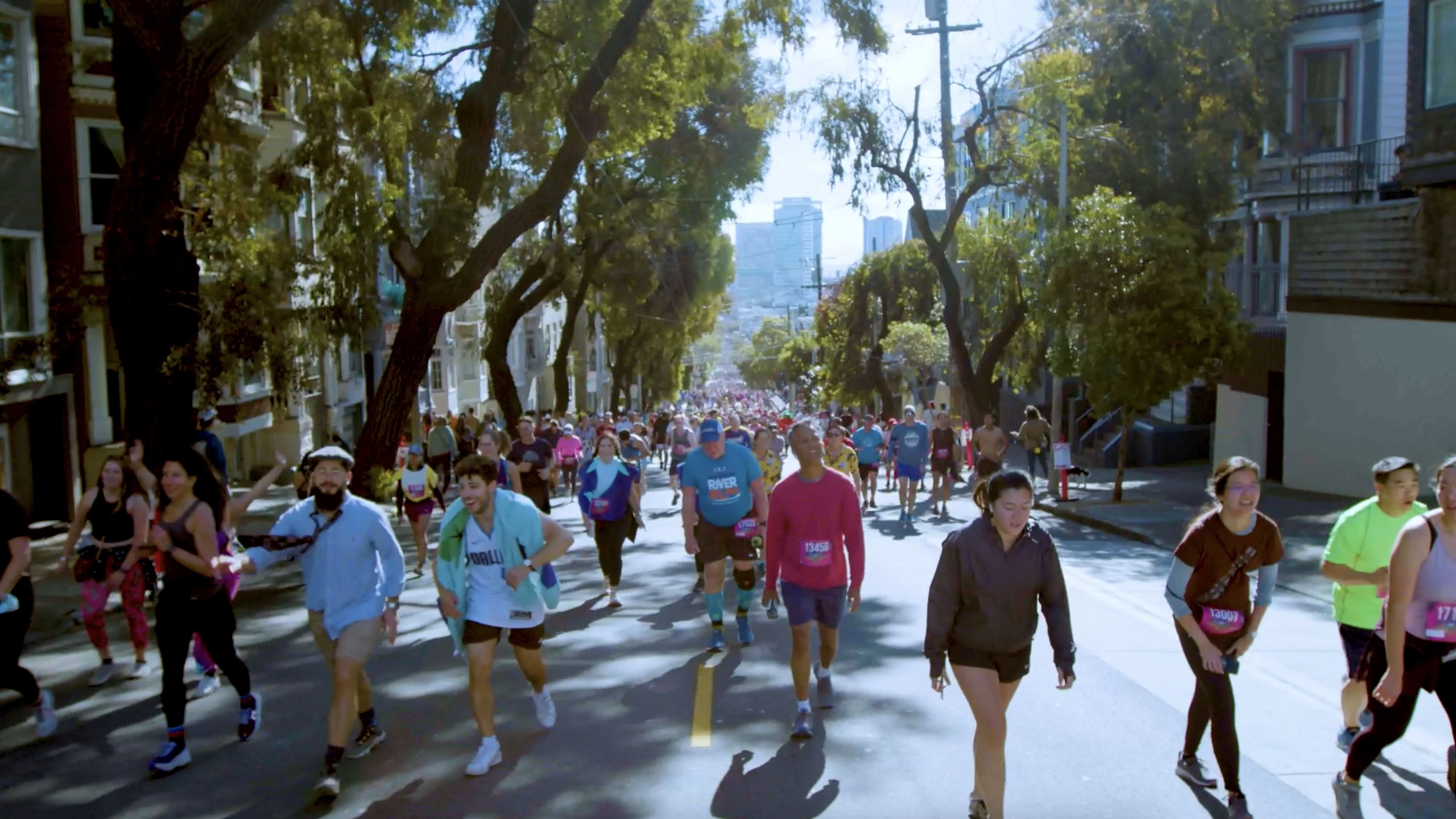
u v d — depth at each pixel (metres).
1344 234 20.81
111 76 21.45
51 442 20.59
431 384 49.94
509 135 22.80
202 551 7.30
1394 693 5.75
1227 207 26.92
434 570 7.21
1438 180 17.52
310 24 18.11
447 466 25.95
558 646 10.36
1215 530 6.11
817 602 7.85
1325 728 7.64
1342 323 20.89
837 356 54.00
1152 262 20.94
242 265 17.62
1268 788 6.55
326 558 6.94
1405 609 5.74
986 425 20.81
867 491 22.66
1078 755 7.14
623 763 7.16
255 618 12.13
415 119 19.86
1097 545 17.33
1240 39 26.31
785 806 6.39
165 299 14.77
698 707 8.30
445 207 18.45
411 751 7.49
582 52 19.28
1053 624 5.74
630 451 18.38
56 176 21.08
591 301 49.12
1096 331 21.19
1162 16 26.41
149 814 6.53
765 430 14.93
